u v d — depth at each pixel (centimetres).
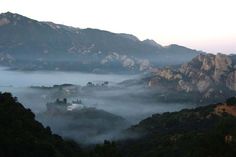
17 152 7900
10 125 8756
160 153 14662
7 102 10019
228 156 8212
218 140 8606
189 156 8962
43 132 9694
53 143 9169
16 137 8231
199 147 8744
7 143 7862
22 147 8019
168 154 13838
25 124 9338
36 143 8319
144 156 16025
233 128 9269
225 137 8725
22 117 9588
